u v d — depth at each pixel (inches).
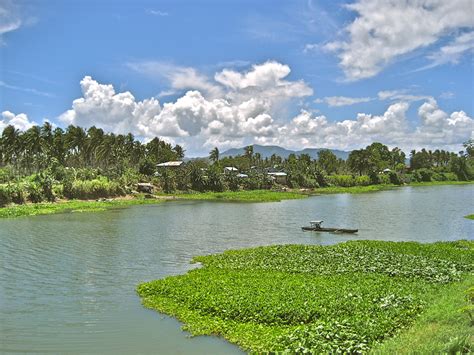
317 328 634.8
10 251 1524.4
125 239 1797.5
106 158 5851.4
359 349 579.5
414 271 1040.2
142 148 6456.7
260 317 745.6
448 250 1348.4
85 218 2603.3
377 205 3435.0
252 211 3053.6
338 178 6658.5
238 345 670.5
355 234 1935.3
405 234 1926.7
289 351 559.2
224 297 845.8
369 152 7273.6
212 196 4525.1
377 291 854.5
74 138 5324.8
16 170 4830.2
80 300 940.6
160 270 1220.5
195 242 1720.0
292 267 1132.5
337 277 1007.6
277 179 6402.6
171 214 2854.3
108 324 788.6
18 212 2800.2
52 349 682.8
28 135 4473.4
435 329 613.0
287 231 2039.9
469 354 483.8
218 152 7337.6
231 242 1723.7
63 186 3796.8
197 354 648.4
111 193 4158.5
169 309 848.3
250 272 1091.9
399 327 665.6
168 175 4980.3
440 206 3248.0
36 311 869.8
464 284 890.7
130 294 981.2
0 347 695.1
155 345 687.7
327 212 2942.9
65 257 1413.6
